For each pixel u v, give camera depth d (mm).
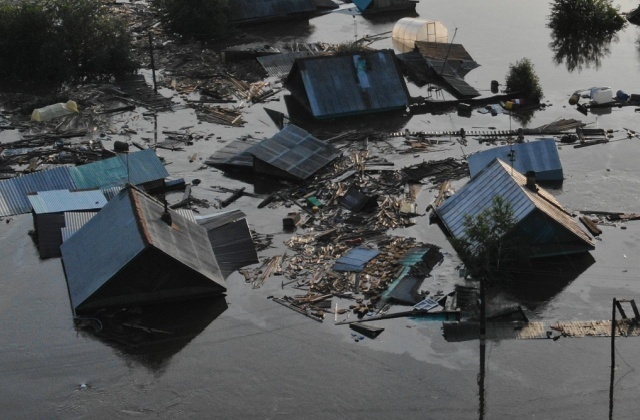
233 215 70750
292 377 55094
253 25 117000
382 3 122125
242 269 65188
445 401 53094
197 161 82125
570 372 55031
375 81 92562
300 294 62500
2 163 80812
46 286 63469
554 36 114438
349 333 58781
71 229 68125
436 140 85688
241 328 59375
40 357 56844
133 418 52188
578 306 60906
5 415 52375
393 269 64500
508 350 56938
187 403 53281
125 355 57031
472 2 127875
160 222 63094
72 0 103750
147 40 110562
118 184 74312
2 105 94312
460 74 101750
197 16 109750
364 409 52562
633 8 124375
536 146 77688
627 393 53250
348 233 69562
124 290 60375
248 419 51969
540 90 95375
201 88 97750
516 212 64562
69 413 52594
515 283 63000
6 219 71625
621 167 80125
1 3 110562
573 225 67375
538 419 51594
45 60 99688
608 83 100062
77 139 86438
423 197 74875
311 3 118188
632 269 64812
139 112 92438
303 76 91375
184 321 59969
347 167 79812
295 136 82000
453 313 60000
